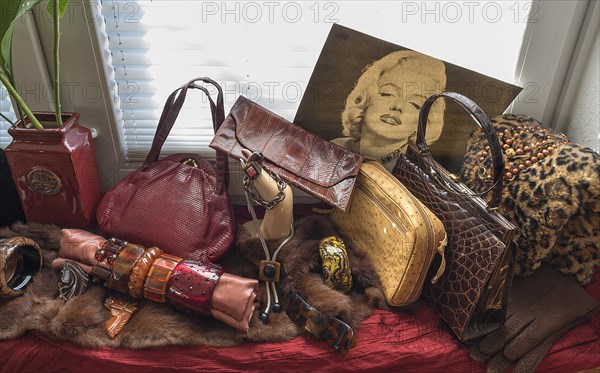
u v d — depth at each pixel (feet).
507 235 2.64
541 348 2.81
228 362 2.75
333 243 3.10
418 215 2.78
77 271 2.94
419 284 2.92
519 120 3.23
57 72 2.87
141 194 3.24
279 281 3.04
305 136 3.29
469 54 3.41
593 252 3.02
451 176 3.07
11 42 3.07
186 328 2.78
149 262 2.89
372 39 3.16
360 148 3.64
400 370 2.84
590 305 2.96
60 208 3.24
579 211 2.91
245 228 3.33
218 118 3.26
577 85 3.45
